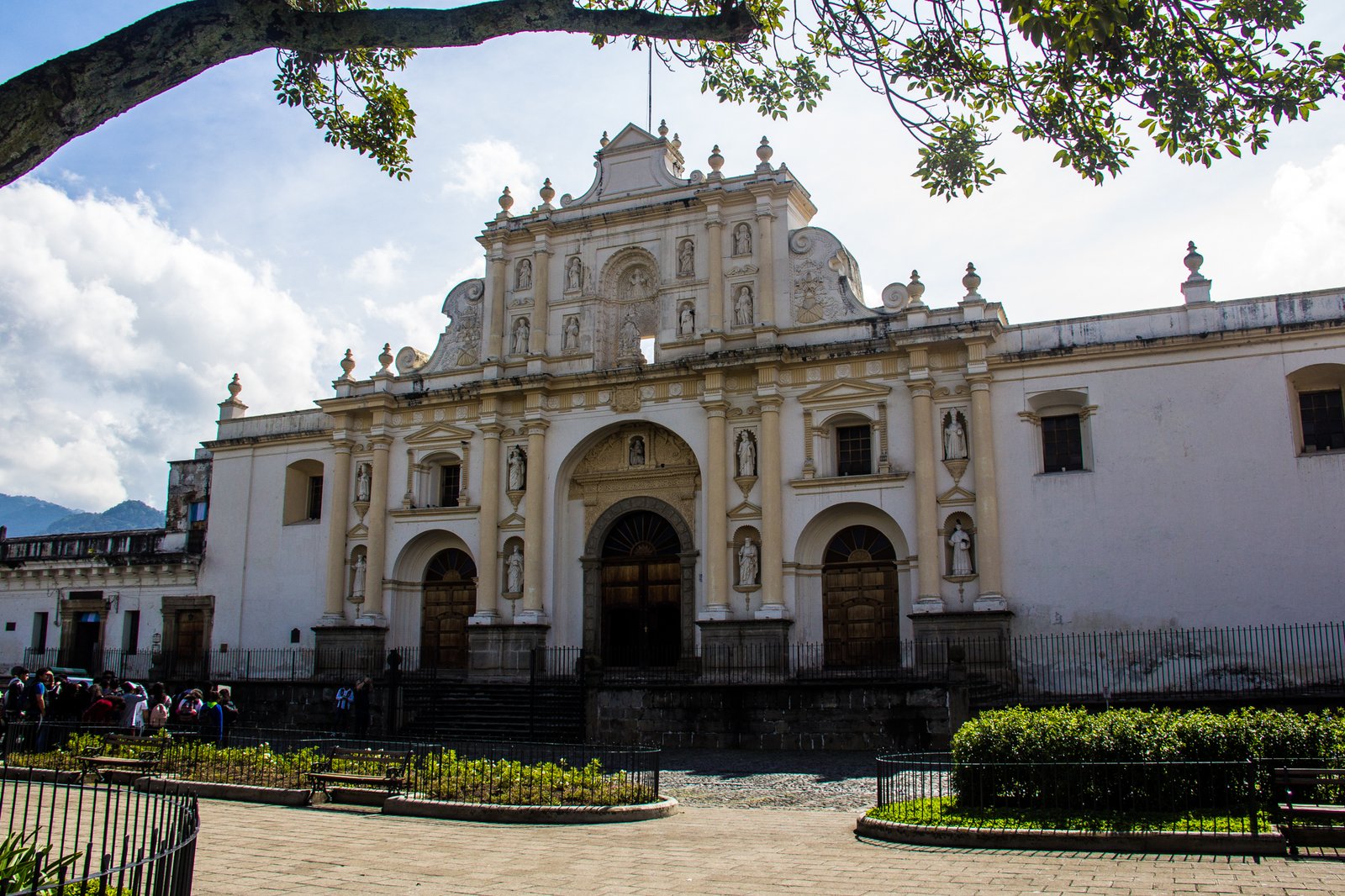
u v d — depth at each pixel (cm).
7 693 2723
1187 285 3147
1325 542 2886
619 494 3775
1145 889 1088
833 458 3488
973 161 1436
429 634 3972
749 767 2470
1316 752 1482
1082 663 3052
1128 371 3155
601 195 3919
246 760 2119
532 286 3938
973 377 3259
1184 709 2759
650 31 1075
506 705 3297
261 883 1174
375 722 3391
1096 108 1291
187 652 4306
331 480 4125
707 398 3547
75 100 783
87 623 4594
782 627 3331
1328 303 2981
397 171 1689
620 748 2045
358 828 1579
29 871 770
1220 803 1474
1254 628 2911
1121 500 3095
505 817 1661
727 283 3659
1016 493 3206
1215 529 2995
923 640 3181
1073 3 1170
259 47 903
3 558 4762
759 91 1716
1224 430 3033
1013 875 1180
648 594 3712
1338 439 3002
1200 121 1239
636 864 1304
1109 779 1495
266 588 4181
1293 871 1166
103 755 2228
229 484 4366
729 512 3497
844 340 3472
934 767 1928
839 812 1847
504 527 3769
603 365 3819
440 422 3962
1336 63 1193
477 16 994
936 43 1316
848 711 2777
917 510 3256
